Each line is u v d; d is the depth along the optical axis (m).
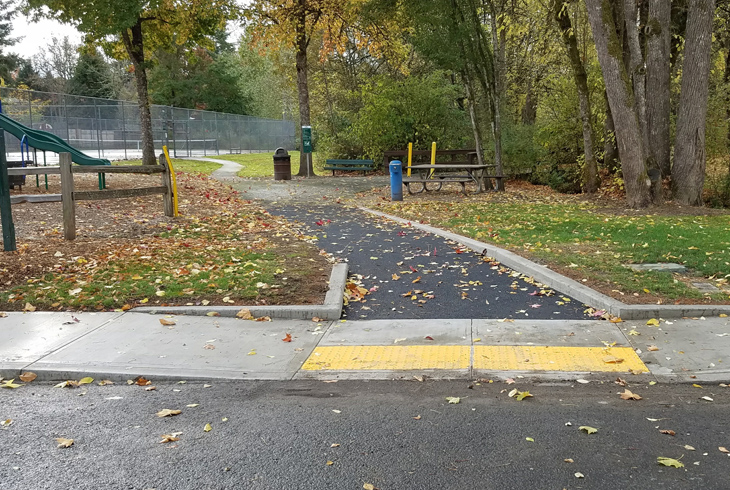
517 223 12.12
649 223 11.84
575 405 4.18
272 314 6.41
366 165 25.88
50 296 6.87
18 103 27.23
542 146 22.06
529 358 5.12
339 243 10.27
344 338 5.77
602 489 3.08
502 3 21.42
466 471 3.29
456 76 28.31
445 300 6.90
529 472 3.26
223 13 24.09
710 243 9.27
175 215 12.84
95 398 4.50
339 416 4.07
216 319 6.32
